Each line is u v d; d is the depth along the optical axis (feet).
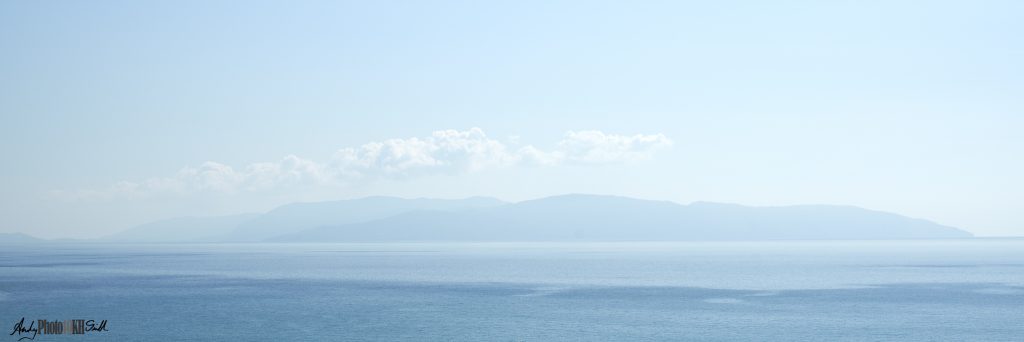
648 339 235.81
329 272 580.71
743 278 490.49
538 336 241.96
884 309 303.48
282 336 241.96
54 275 538.88
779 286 420.36
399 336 241.96
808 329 253.03
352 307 317.63
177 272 581.94
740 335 242.99
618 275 530.27
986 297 348.18
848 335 241.76
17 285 438.40
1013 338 235.40
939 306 312.29
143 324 267.18
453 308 312.71
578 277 510.58
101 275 538.47
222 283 457.68
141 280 484.33
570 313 296.51
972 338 235.61
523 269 623.36
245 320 276.82
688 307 314.76
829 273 540.52
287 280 485.15
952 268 603.26
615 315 289.53
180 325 265.13
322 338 238.07
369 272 580.71
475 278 502.38
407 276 528.22
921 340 232.94
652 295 369.50
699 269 607.37
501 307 316.60
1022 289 390.21
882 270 577.43
